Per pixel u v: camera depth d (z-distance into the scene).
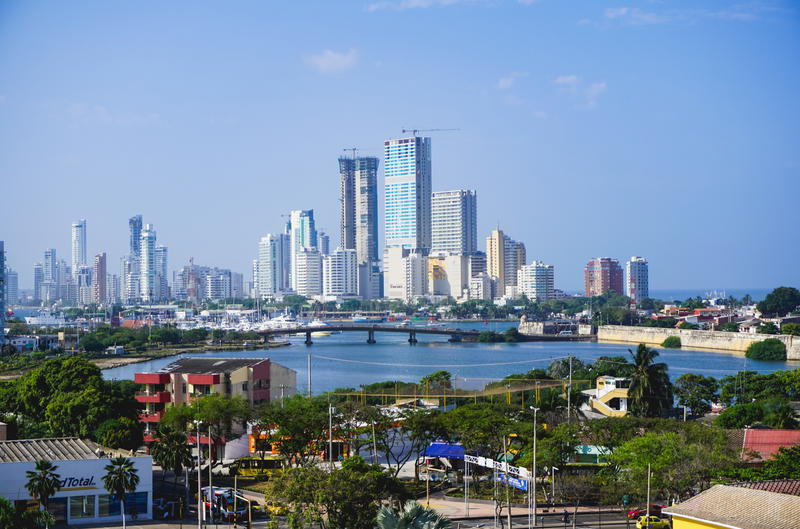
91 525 130.62
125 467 128.62
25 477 129.12
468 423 162.12
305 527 107.19
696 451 130.75
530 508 128.75
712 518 85.75
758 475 122.31
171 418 178.88
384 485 112.25
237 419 181.62
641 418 167.25
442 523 75.69
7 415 183.50
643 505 132.75
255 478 164.00
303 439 163.50
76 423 175.62
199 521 124.50
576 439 154.12
